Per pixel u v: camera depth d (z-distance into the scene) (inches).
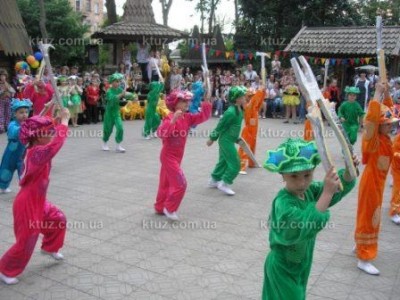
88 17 1877.5
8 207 291.1
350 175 117.9
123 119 760.3
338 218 285.4
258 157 467.2
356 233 212.8
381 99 206.8
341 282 201.0
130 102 761.6
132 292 189.3
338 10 1024.2
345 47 766.5
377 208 208.1
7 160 314.0
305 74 115.9
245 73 813.2
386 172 210.1
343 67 791.7
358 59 745.0
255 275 205.8
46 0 1079.6
